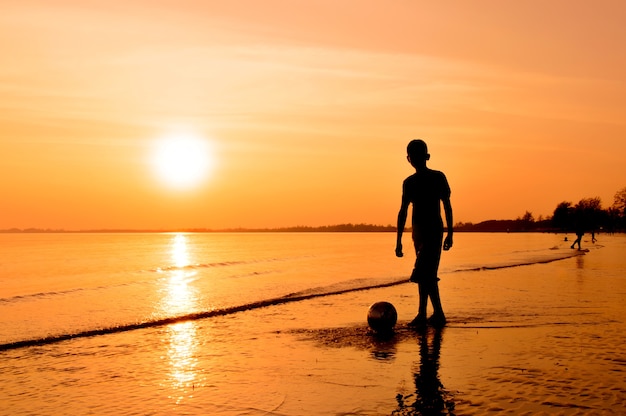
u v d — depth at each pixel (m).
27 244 114.19
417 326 10.38
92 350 9.29
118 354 8.94
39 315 13.62
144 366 8.05
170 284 22.09
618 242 76.62
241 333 10.52
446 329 10.03
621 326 10.12
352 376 7.01
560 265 28.03
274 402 6.09
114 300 16.67
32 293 19.42
